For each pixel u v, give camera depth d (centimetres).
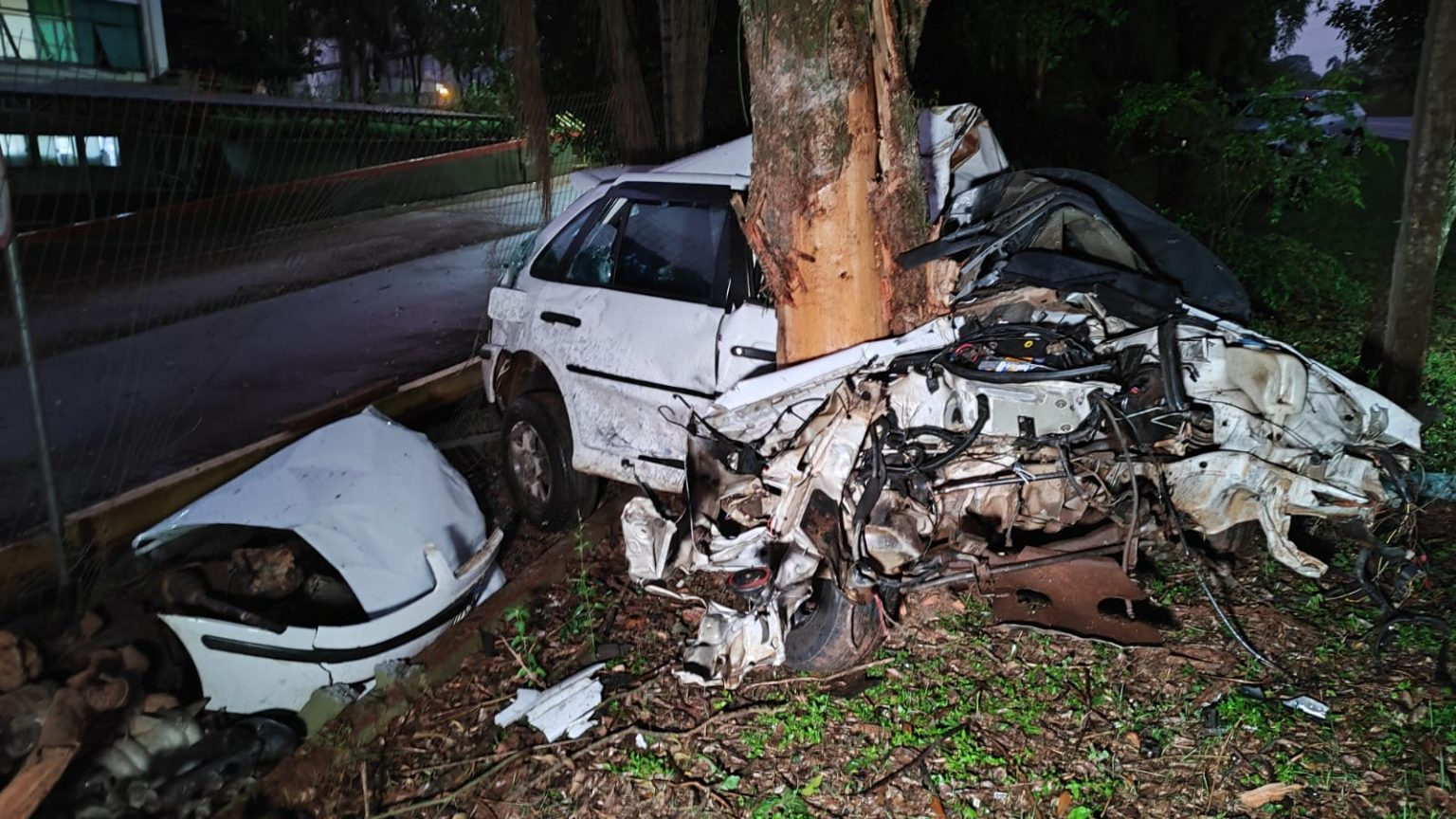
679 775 364
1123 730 359
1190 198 1041
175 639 452
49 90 1401
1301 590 437
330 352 933
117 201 1445
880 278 426
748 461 402
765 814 338
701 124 1030
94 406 787
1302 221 1284
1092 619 392
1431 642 391
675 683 417
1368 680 375
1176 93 825
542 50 1325
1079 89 1209
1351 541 468
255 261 1351
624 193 538
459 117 1986
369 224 1638
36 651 406
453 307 1102
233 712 447
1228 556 455
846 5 397
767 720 384
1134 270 446
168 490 581
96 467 661
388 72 2744
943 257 432
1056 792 334
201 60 2270
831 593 393
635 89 1023
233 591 465
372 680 446
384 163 1855
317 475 488
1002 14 1009
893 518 384
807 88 404
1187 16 1159
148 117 1527
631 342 504
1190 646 404
